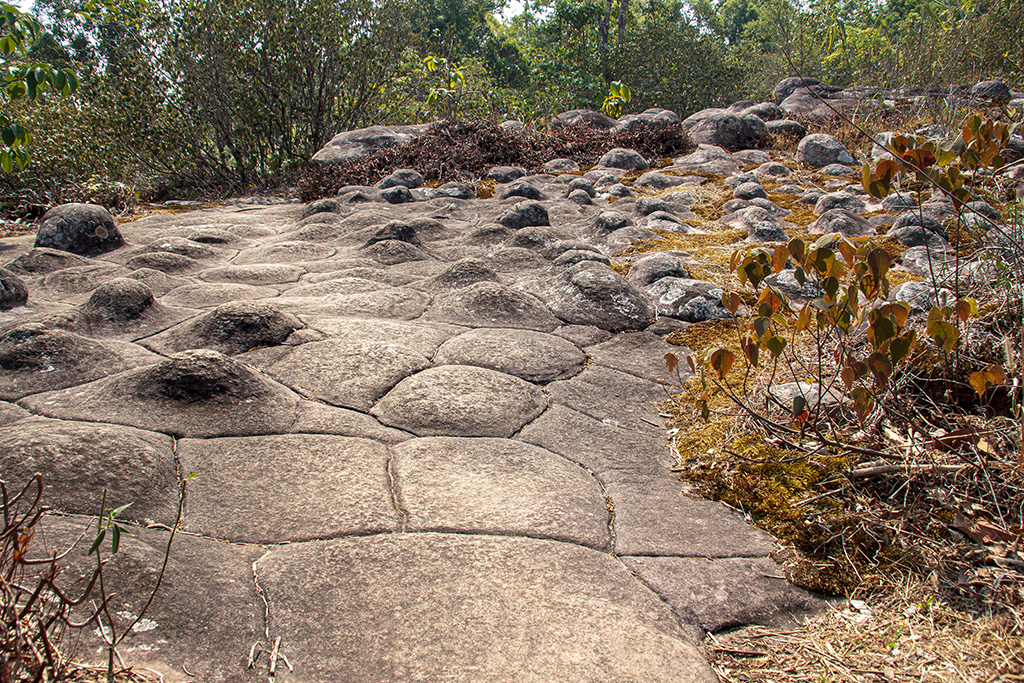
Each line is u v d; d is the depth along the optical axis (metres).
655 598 1.76
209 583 1.66
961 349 2.59
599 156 8.32
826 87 11.45
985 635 1.65
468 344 3.09
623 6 21.75
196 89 9.09
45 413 2.38
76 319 3.10
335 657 1.49
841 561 1.92
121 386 2.47
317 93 10.20
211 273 4.20
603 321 3.54
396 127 9.32
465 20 31.33
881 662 1.59
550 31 20.77
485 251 4.75
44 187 7.17
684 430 2.61
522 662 1.50
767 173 7.11
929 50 8.44
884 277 2.15
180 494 2.00
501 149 8.11
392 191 6.48
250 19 9.06
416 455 2.27
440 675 1.46
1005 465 2.12
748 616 1.75
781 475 2.26
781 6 16.23
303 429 2.36
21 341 2.72
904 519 2.03
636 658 1.54
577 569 1.81
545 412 2.67
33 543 1.65
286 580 1.70
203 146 9.50
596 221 5.22
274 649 1.51
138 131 8.73
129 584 1.59
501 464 2.27
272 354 2.91
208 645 1.50
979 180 4.32
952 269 3.51
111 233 4.98
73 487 1.88
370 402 2.59
